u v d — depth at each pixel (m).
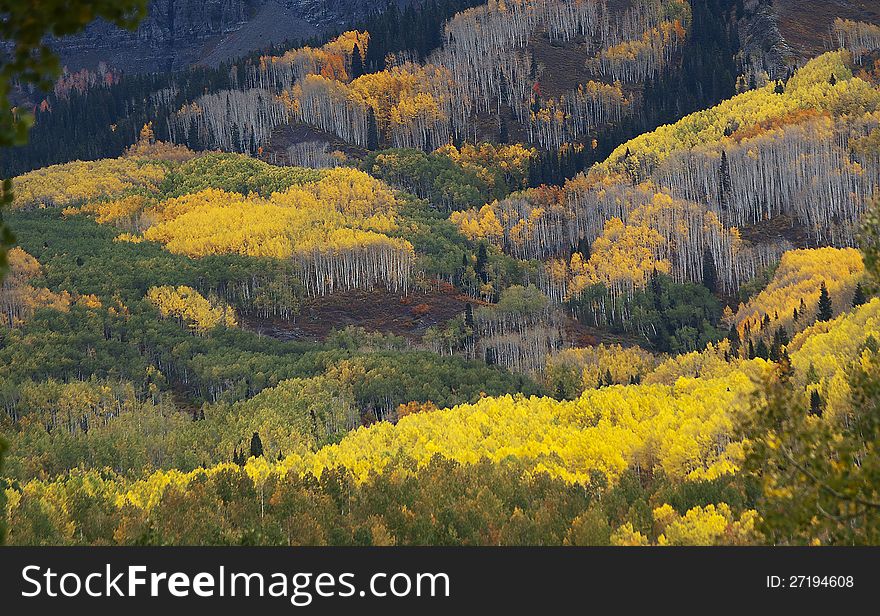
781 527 72.56
